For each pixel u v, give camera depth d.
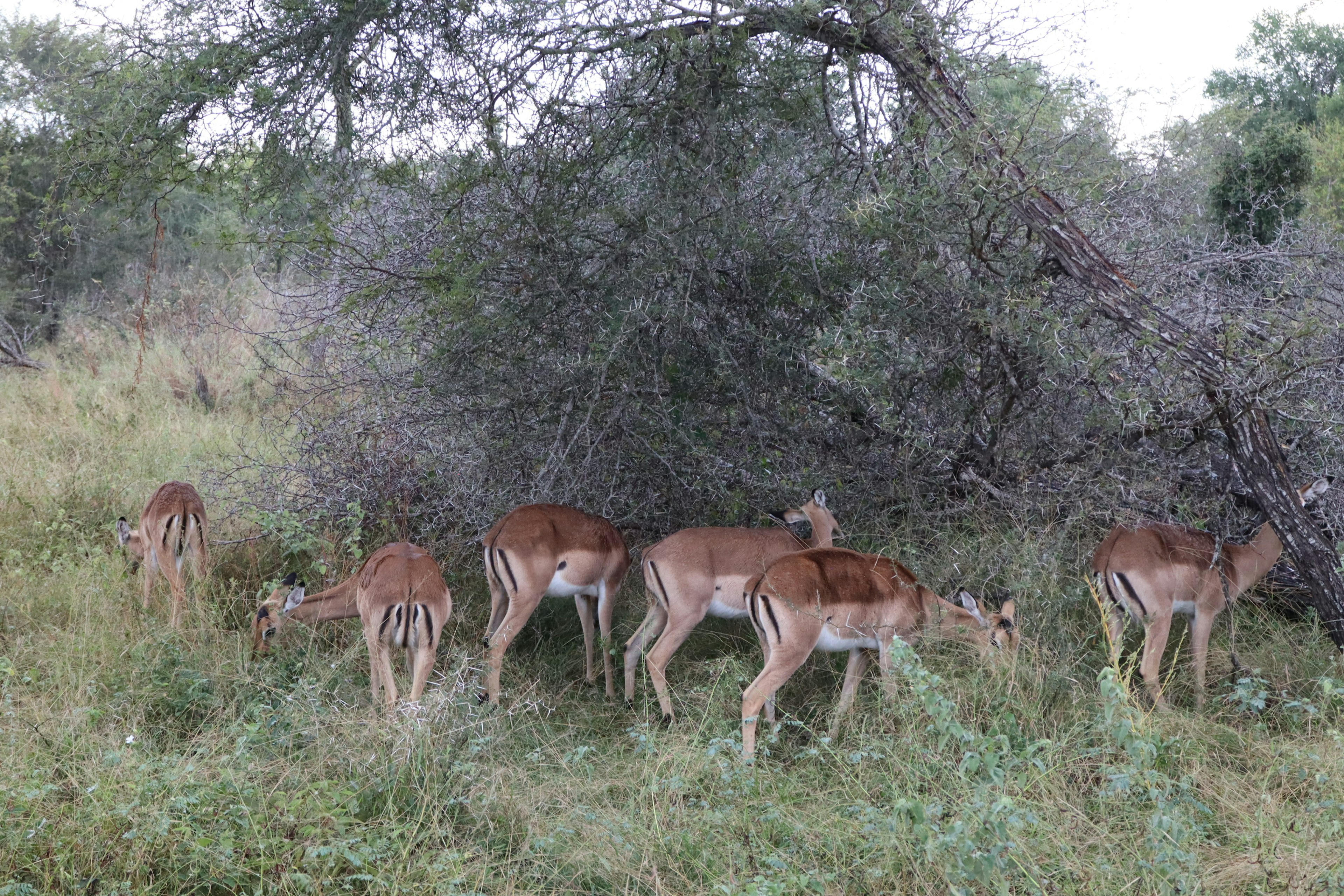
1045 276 5.57
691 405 6.21
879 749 4.60
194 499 6.27
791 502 6.55
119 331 14.16
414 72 5.62
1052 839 3.73
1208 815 4.00
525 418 6.40
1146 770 3.71
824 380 6.24
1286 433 6.34
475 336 5.78
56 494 7.86
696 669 5.85
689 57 5.68
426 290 5.93
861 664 5.30
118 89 5.43
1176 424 5.45
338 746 4.48
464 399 6.44
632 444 6.44
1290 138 8.90
